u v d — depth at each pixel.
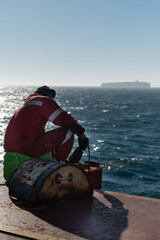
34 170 2.80
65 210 2.62
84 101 104.69
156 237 2.12
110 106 79.38
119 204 2.84
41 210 2.61
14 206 2.70
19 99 115.56
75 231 2.18
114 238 2.08
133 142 25.47
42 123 3.20
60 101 101.00
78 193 2.96
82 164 3.72
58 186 2.79
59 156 3.34
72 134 3.35
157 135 30.08
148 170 16.08
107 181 13.87
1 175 3.81
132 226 2.31
